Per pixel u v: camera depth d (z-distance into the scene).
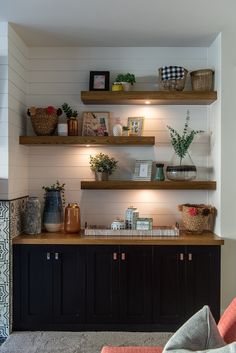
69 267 3.17
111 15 2.93
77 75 3.69
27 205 3.39
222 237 3.31
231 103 3.32
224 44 3.29
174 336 1.45
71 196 3.70
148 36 3.39
